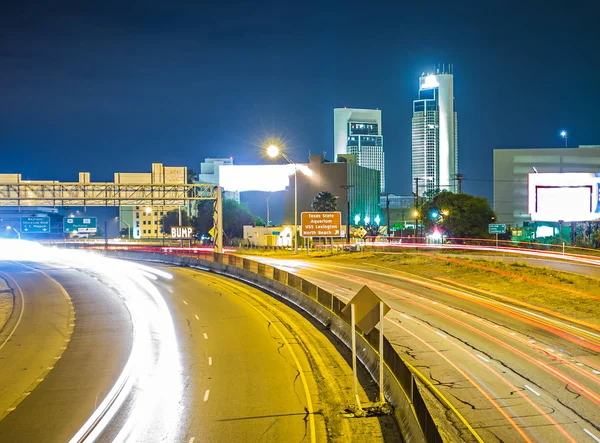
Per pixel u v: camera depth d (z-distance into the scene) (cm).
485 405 1717
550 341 2536
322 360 2356
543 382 1941
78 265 7556
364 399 1831
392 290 4166
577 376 2009
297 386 1989
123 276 5984
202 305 3897
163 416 1711
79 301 4331
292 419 1653
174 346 2691
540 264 5397
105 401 1886
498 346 2452
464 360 2230
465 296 3838
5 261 8406
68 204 7200
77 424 1670
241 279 5281
